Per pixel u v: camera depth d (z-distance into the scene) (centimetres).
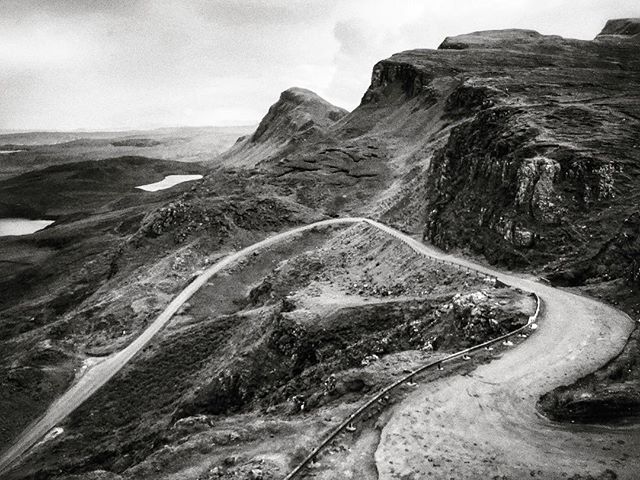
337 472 2009
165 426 5056
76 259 14888
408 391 2531
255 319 6594
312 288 6500
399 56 17338
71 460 5197
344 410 2553
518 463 1906
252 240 10206
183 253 9681
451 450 2030
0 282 14488
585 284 4100
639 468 1800
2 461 5472
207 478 2309
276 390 4609
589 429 2097
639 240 4188
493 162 6259
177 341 7031
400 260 6238
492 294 3691
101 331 7981
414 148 12300
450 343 3316
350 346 4262
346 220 10050
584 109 7150
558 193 5141
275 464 2184
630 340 2855
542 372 2591
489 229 5541
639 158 5338
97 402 6200
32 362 7194
